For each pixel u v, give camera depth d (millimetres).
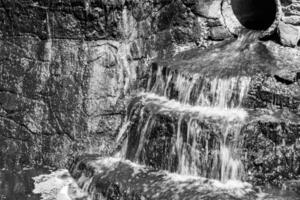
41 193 9516
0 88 11062
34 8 10719
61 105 10617
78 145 10484
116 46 10695
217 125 8641
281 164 8445
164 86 10453
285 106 8938
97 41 10609
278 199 7816
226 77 9453
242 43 11164
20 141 10836
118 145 10242
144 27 11258
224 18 11648
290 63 9930
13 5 10844
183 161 8906
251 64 9938
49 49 10766
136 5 10969
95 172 9461
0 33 11102
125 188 8617
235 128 8547
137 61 11047
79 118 10508
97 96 10523
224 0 11688
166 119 9219
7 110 10961
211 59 10602
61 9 10578
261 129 8539
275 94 9023
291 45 10633
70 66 10633
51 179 10016
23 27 10891
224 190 8180
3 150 10891
